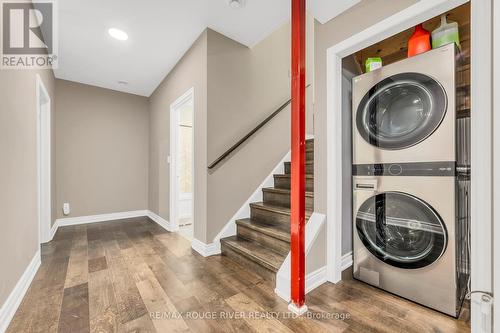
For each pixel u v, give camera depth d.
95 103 4.01
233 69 2.62
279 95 3.12
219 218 2.49
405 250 1.59
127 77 3.66
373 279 1.75
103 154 4.07
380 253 1.70
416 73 1.49
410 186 1.54
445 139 1.39
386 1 1.48
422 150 1.48
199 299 1.59
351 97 1.96
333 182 1.81
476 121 0.57
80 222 3.84
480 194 0.56
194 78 2.66
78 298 1.61
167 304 1.54
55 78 3.62
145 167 4.52
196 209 2.59
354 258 1.87
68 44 2.71
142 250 2.56
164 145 3.74
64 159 3.71
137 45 2.74
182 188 4.27
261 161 2.90
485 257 0.55
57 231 3.35
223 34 2.52
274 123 3.06
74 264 2.18
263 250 2.13
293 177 1.47
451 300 1.38
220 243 2.46
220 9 2.13
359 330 1.29
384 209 1.68
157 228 3.56
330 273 1.83
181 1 2.03
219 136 2.49
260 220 2.56
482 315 0.56
